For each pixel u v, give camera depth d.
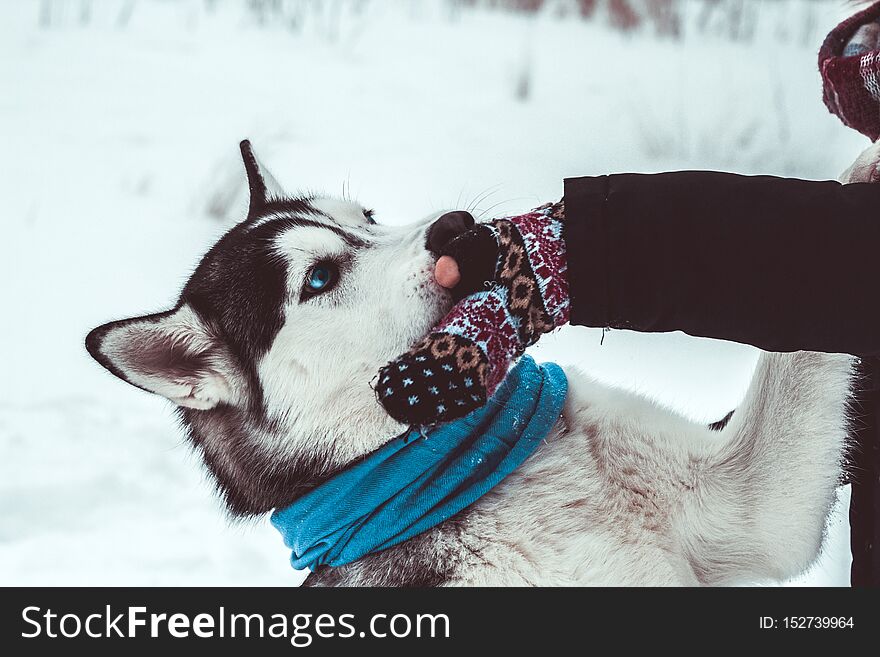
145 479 3.78
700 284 1.50
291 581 3.23
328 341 2.22
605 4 7.77
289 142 5.73
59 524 3.50
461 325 1.56
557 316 1.58
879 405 1.86
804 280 1.47
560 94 6.25
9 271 4.97
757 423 2.12
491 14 8.05
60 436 4.02
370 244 2.29
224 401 2.33
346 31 7.64
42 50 7.07
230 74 6.83
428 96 6.32
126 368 2.22
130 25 7.66
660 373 3.23
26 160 5.82
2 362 4.45
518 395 2.09
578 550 2.02
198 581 3.21
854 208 1.47
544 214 1.60
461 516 2.06
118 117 6.27
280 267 2.29
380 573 2.08
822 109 5.82
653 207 1.51
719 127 5.64
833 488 2.05
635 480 2.12
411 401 1.54
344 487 2.09
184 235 5.27
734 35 7.18
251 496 2.29
